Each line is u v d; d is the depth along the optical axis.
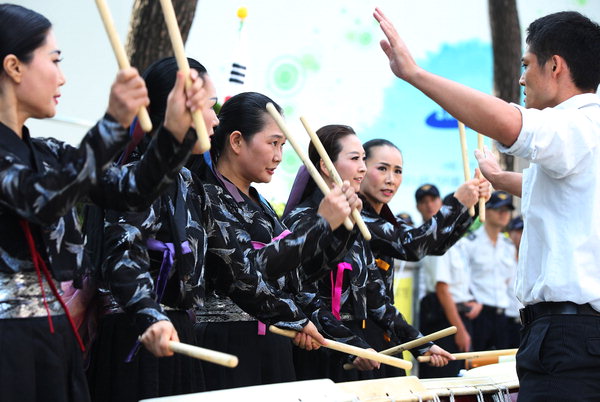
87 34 11.86
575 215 3.93
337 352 5.52
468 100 3.79
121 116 3.11
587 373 3.85
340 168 5.64
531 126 3.79
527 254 4.10
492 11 14.70
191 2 10.14
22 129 3.48
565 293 3.88
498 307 10.02
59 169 3.09
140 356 3.94
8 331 3.24
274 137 4.86
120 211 3.58
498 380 4.47
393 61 3.92
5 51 3.33
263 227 4.83
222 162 4.93
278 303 4.52
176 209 4.11
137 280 3.74
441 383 4.29
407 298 9.46
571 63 4.12
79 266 3.50
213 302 4.65
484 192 5.67
